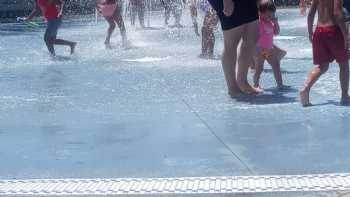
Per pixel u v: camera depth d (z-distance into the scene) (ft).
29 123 29.43
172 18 93.20
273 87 36.37
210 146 24.95
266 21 34.86
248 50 33.65
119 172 22.15
